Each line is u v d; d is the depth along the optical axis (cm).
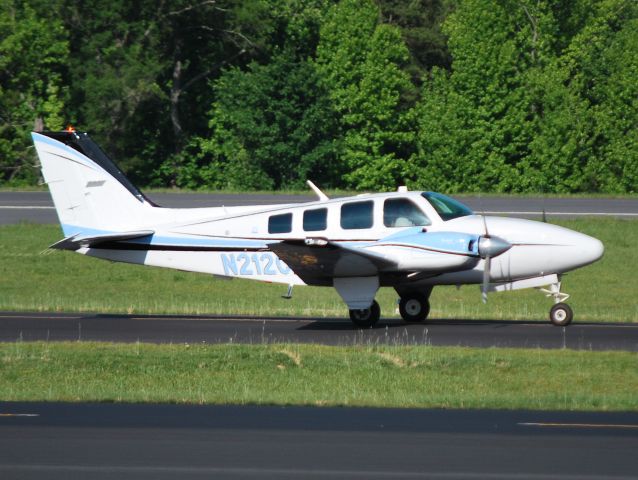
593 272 10575
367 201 6838
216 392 4888
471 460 3538
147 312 7844
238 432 3950
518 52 19862
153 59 19375
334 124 19950
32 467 3447
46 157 7312
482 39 19750
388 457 3578
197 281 10419
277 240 6925
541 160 19312
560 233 6694
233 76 19750
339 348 5784
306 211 6919
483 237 6494
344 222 6806
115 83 18775
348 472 3394
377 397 4738
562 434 3916
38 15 19525
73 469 3425
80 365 5412
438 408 4488
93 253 7300
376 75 19612
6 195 15650
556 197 15262
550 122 19300
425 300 7044
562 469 3428
